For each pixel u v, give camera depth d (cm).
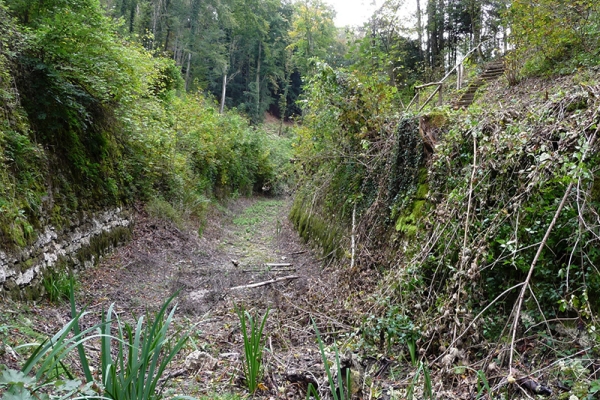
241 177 1677
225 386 263
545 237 226
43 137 466
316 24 1983
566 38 708
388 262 427
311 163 780
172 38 2678
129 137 746
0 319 292
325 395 247
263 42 3403
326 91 609
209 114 1434
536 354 230
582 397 180
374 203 512
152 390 175
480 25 1678
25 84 455
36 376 132
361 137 594
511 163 283
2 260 327
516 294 267
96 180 585
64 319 362
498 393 215
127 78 574
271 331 358
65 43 475
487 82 977
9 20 468
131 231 693
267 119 3731
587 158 249
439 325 274
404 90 1244
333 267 543
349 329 346
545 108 299
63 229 462
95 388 154
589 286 231
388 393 241
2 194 359
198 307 451
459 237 298
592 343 212
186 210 921
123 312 416
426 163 443
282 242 903
